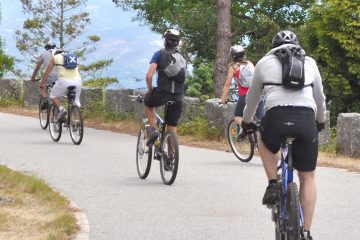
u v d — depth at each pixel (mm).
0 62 55250
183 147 21234
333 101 34344
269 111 8352
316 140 8367
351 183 15031
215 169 16672
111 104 29031
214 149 21109
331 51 33875
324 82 34062
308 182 8508
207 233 10508
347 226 11070
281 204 8406
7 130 24109
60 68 20875
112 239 10109
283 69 8328
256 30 50875
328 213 11992
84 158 18016
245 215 11727
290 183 8102
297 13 54094
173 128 14555
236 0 53844
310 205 8453
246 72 17312
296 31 45688
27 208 11672
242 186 14422
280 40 8625
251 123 9008
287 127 8250
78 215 11422
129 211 11961
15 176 13984
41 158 17844
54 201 12211
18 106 34594
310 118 8305
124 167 16703
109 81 55969
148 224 11047
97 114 28906
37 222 10648
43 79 21500
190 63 48625
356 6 33062
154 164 17203
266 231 10656
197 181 14977
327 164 18141
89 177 15258
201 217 11555
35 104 34094
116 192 13625
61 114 20797
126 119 28016
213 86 45344
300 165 8469
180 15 52094
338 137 21031
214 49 48969
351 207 12523
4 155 18266
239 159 18203
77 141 20641
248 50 51250
